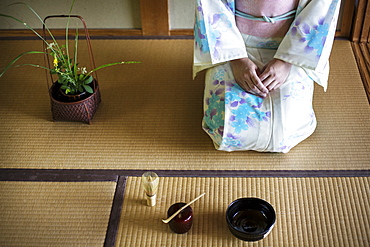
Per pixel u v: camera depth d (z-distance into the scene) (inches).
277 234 82.6
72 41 134.6
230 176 93.3
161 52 129.9
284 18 95.2
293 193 89.5
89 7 132.6
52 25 136.6
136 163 97.0
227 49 96.4
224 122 92.4
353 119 106.3
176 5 131.2
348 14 128.7
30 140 103.3
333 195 89.0
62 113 104.8
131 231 83.9
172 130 105.0
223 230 83.6
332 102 111.2
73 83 102.8
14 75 122.6
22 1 131.6
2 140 103.3
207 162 96.7
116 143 101.8
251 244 81.2
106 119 108.2
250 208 84.7
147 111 110.3
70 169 96.0
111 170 95.5
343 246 80.5
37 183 93.1
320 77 99.3
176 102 113.0
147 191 84.4
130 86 118.2
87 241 82.4
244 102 93.4
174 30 135.7
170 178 93.3
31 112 111.0
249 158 97.1
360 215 85.4
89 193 90.8
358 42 130.2
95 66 124.9
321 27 90.7
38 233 83.8
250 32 99.3
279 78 94.3
